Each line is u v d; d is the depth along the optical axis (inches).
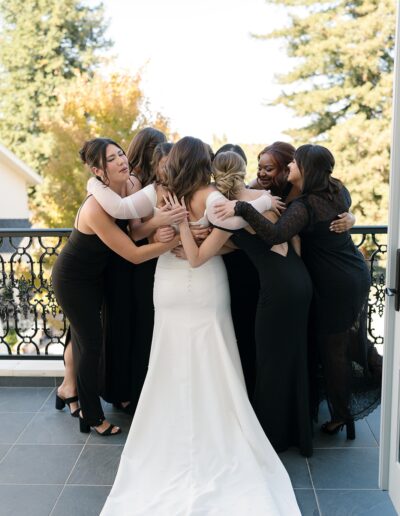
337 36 660.7
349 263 105.1
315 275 105.7
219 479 94.0
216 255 104.3
